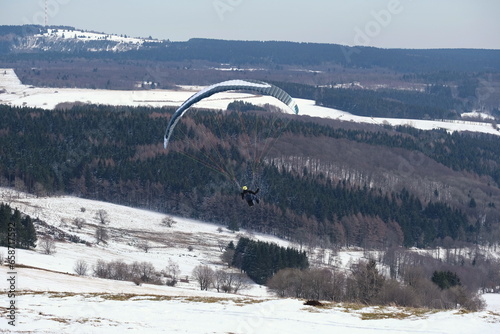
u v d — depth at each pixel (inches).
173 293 3683.6
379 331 2190.0
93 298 2711.6
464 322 2285.9
